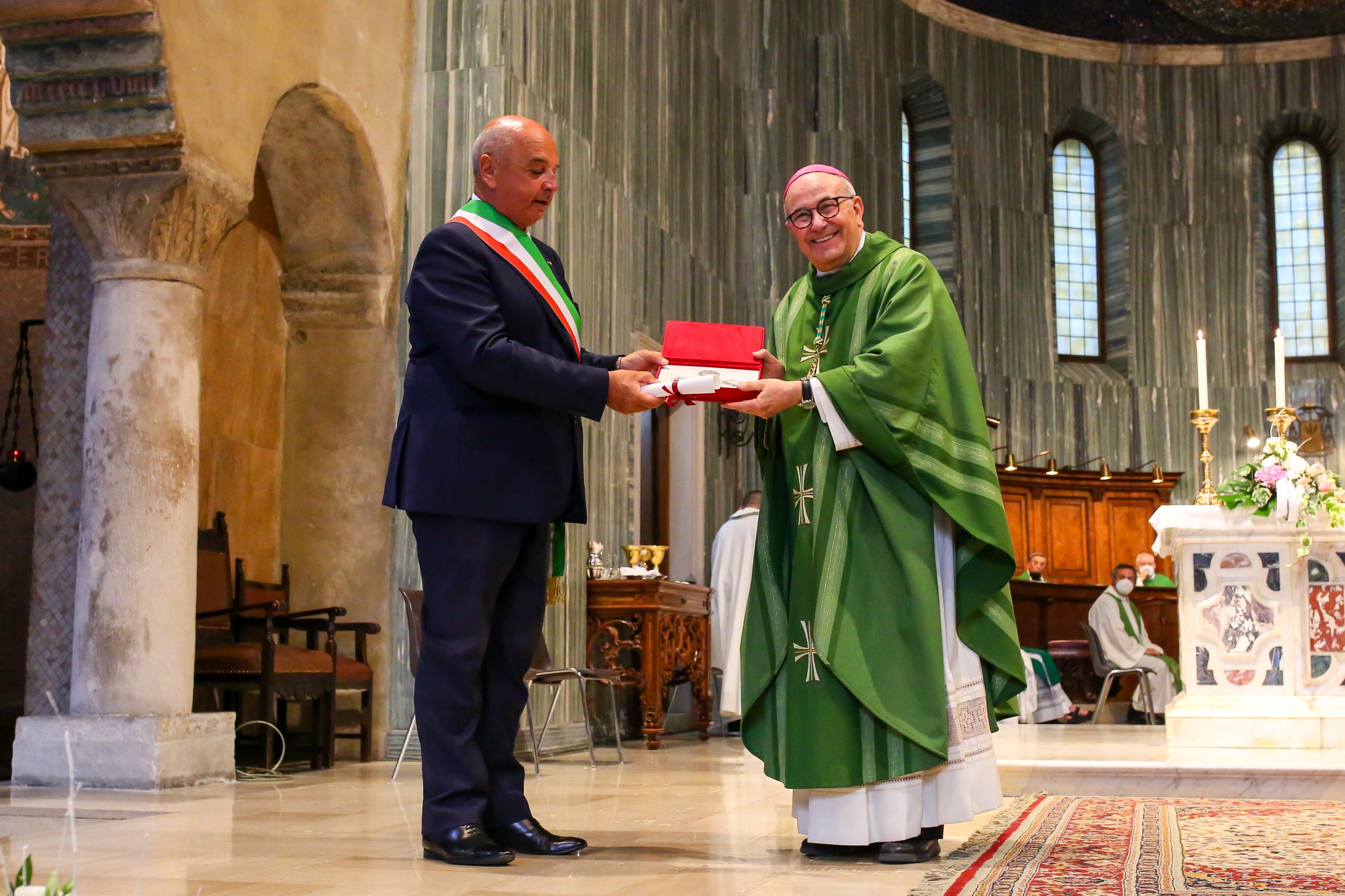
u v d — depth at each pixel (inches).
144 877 122.7
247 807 195.3
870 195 630.5
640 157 412.5
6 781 256.8
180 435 241.0
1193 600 295.1
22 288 355.9
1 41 235.9
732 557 415.2
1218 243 741.3
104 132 236.2
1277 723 284.5
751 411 140.9
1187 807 201.0
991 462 146.3
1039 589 557.3
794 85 576.7
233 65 253.3
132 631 233.0
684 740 394.0
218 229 249.8
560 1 351.9
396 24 318.0
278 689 259.8
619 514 382.3
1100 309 745.6
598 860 135.7
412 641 256.8
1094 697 547.5
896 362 141.8
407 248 320.2
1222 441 724.0
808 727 138.0
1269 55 746.8
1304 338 742.5
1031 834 160.9
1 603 346.9
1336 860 137.3
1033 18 727.1
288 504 316.5
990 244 711.1
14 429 348.8
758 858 139.1
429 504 134.6
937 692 136.9
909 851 135.6
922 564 141.1
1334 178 744.3
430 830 133.8
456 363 133.0
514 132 140.9
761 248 532.1
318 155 302.2
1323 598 290.0
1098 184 753.0
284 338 320.8
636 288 402.0
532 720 281.7
